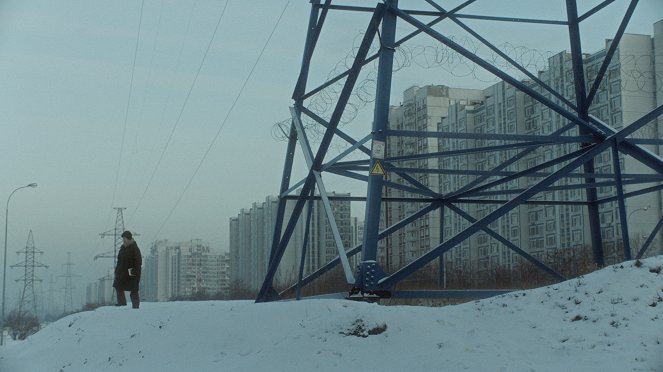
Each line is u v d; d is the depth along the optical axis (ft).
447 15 55.83
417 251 225.15
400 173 65.10
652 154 51.62
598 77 56.44
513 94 211.41
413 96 242.37
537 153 204.33
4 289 180.86
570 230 192.44
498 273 102.94
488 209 205.77
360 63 49.83
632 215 174.70
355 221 225.76
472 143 215.10
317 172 55.31
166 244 423.23
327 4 54.54
